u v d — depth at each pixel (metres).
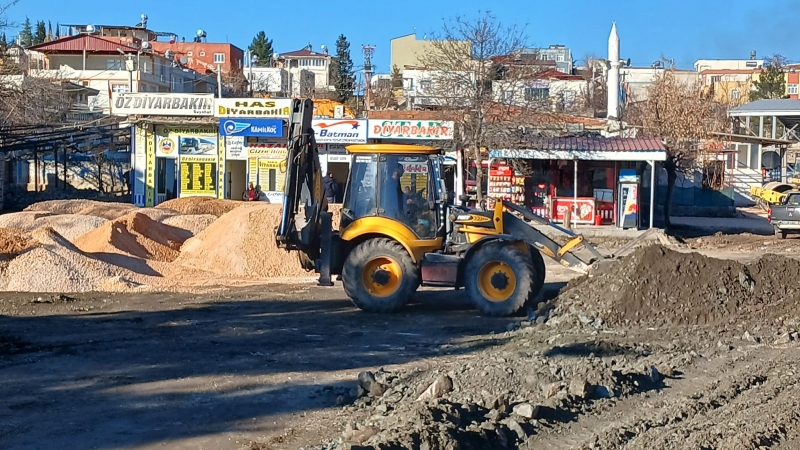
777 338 11.36
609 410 7.86
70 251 18.09
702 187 44.00
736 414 7.65
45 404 8.50
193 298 16.05
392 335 12.23
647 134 40.50
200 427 7.75
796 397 8.22
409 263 13.99
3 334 12.11
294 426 7.78
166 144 38.62
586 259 16.80
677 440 6.82
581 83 65.00
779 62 97.19
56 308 14.72
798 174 47.78
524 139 32.06
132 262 19.34
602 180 32.84
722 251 26.98
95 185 49.81
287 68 85.12
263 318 13.68
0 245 18.12
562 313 13.07
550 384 8.24
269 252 20.17
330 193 32.34
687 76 83.19
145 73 62.59
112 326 12.87
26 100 42.16
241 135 37.03
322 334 12.30
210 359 10.56
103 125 42.81
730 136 45.81
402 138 35.34
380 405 8.16
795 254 25.69
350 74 86.75
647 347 10.80
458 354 10.88
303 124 14.33
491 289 13.74
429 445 6.46
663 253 13.44
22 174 51.38
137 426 7.79
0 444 7.24
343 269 14.16
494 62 33.78
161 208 29.53
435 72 35.75
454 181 34.09
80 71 65.06
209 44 91.62
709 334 11.78
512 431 7.08
